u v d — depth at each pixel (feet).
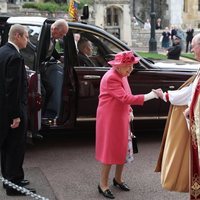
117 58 19.24
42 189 21.07
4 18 27.45
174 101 16.83
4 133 19.15
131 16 129.39
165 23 147.02
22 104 19.20
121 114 19.44
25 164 24.62
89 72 26.20
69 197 20.17
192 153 16.22
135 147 20.53
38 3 111.24
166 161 17.02
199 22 151.23
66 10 109.09
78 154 26.35
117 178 20.97
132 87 26.86
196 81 16.11
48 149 27.27
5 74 18.70
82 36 26.45
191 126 16.11
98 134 19.95
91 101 26.45
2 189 21.07
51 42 25.79
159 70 27.32
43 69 25.89
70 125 26.43
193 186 16.29
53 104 26.63
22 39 19.11
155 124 27.86
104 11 120.88
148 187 21.35
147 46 120.67
